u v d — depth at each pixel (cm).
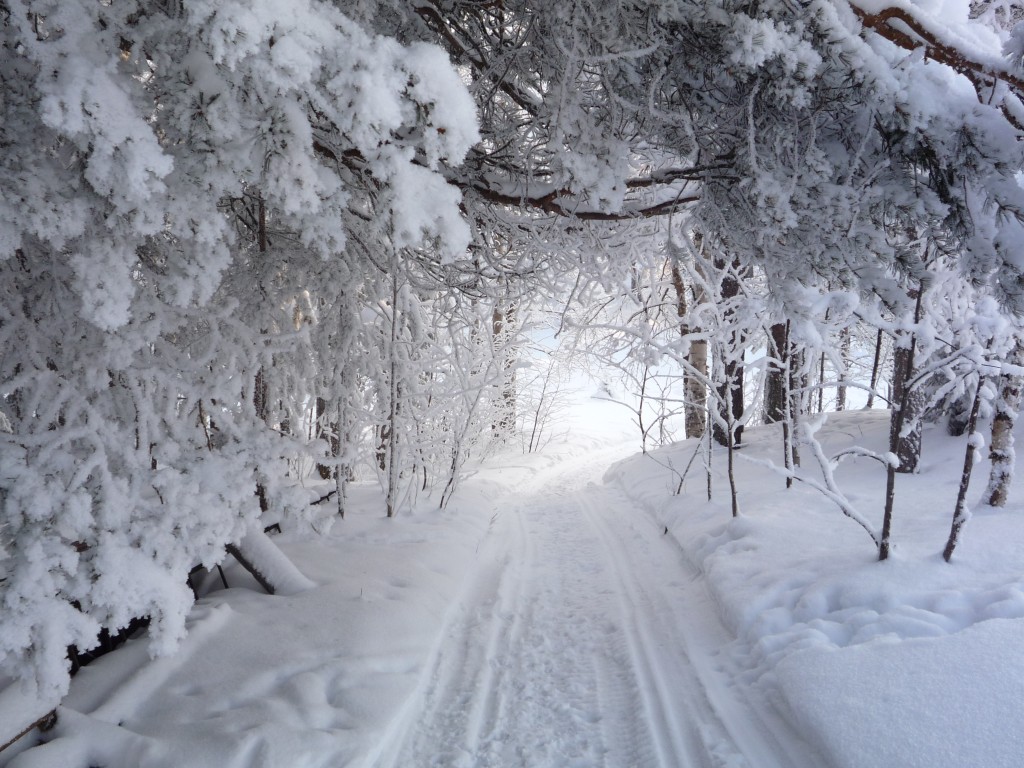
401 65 254
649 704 371
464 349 833
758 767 309
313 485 783
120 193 243
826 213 325
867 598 416
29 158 256
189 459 394
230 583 504
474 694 391
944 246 334
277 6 226
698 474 954
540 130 414
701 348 1237
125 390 385
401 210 269
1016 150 292
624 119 389
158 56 264
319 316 633
